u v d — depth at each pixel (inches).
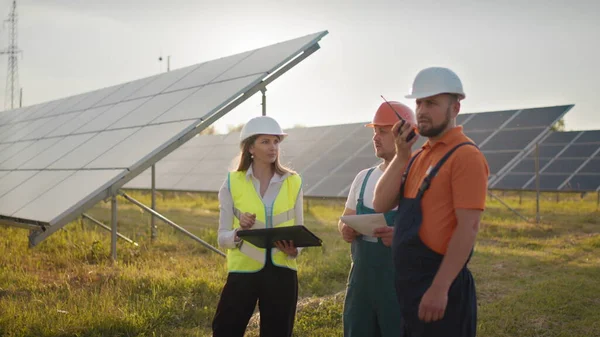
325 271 328.5
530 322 235.1
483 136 794.8
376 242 154.2
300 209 168.9
